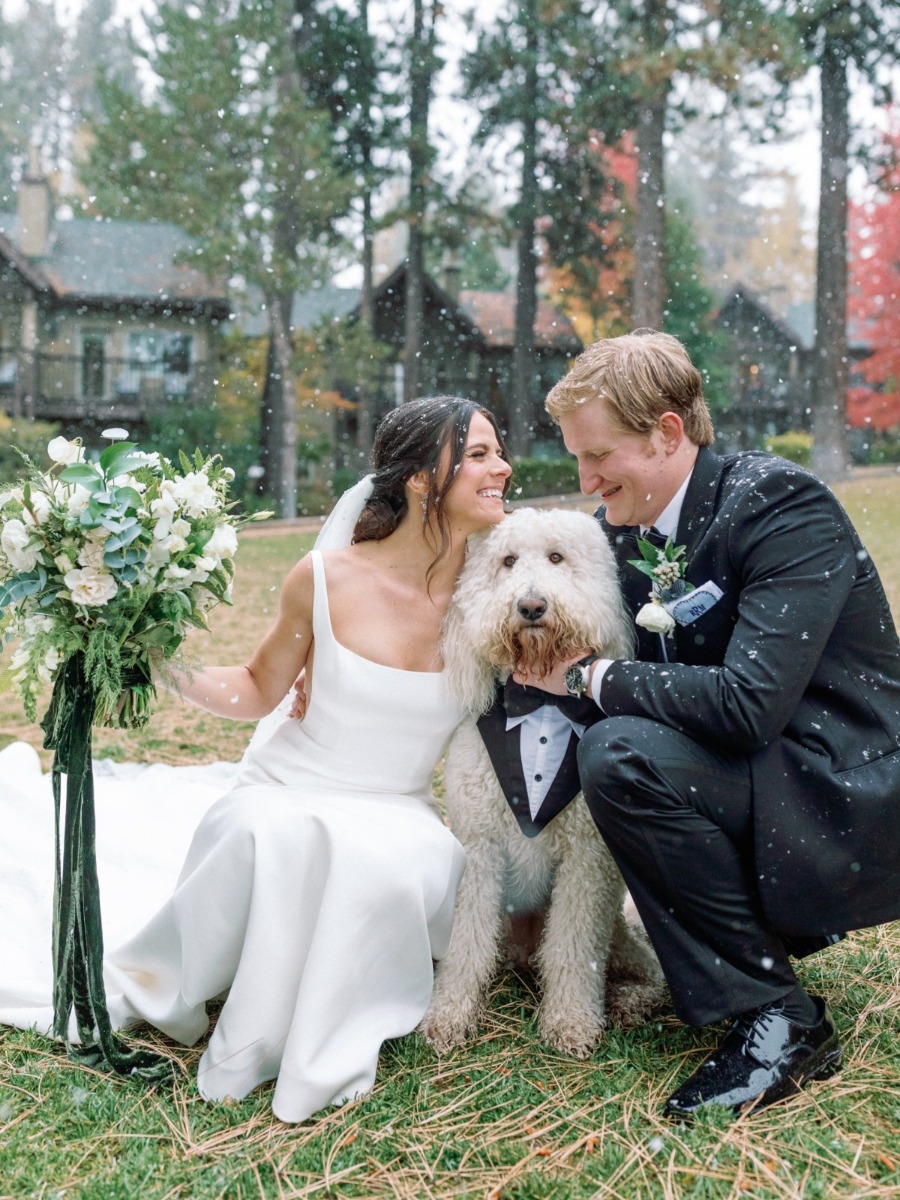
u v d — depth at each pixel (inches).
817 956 109.7
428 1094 84.5
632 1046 92.5
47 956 106.7
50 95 1273.4
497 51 827.4
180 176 722.2
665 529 96.8
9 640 87.7
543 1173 74.3
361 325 857.5
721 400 1130.7
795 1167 74.6
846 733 89.0
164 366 1019.9
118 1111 82.0
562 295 997.2
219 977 89.8
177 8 738.8
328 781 99.5
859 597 90.0
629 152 920.3
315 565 98.7
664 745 85.0
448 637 98.3
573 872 96.4
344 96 851.4
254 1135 79.5
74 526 83.6
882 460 1116.5
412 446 97.3
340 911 85.0
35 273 963.3
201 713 222.4
